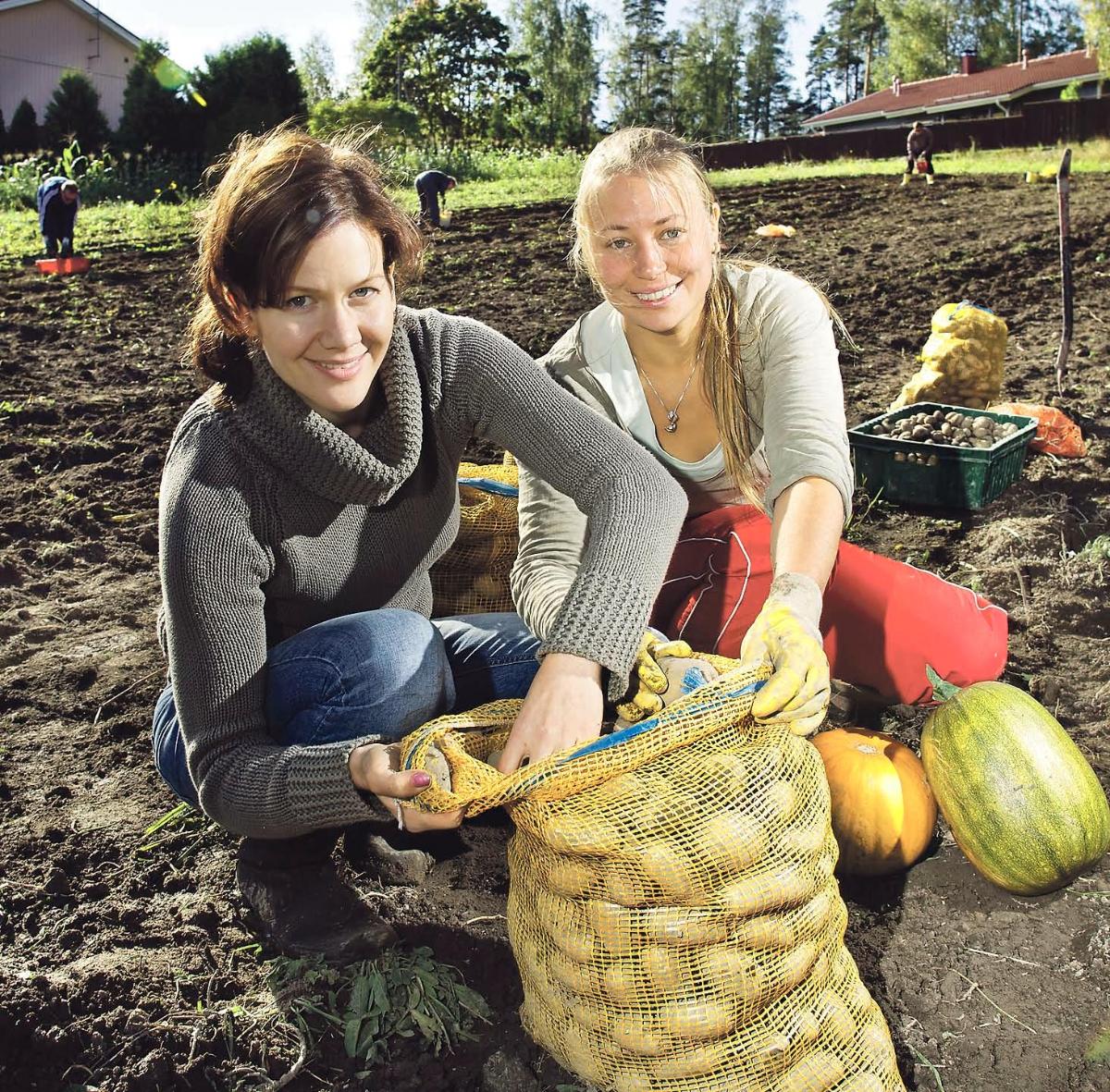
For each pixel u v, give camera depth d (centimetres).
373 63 7150
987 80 5788
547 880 206
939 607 303
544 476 240
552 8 8062
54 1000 242
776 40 9588
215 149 2808
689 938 198
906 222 1470
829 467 254
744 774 204
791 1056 203
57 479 582
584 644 214
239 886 261
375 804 211
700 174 264
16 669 397
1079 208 1509
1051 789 252
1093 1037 230
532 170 2755
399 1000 240
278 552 229
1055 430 540
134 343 909
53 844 298
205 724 225
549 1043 219
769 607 224
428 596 276
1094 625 388
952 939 258
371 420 228
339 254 193
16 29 3409
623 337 290
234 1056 232
